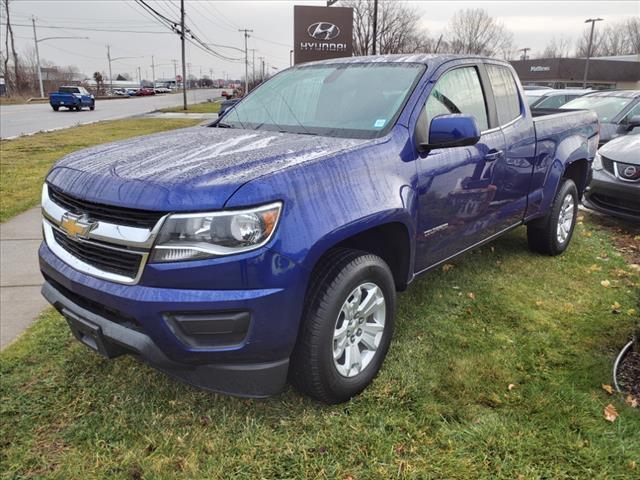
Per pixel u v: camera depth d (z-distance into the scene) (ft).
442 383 9.64
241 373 7.69
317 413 8.83
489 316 12.48
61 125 75.41
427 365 10.23
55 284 9.02
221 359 7.57
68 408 8.93
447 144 9.85
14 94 207.41
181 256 7.16
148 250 7.25
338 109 11.05
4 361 10.29
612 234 20.34
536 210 15.10
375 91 11.03
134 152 9.17
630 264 16.67
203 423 8.61
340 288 8.29
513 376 9.88
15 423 8.55
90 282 7.83
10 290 14.29
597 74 180.55
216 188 7.23
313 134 10.39
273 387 7.97
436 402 9.11
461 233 11.75
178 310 7.21
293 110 11.72
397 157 9.54
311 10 84.23
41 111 115.75
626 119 29.01
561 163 15.62
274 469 7.65
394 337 11.34
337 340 8.70
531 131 14.17
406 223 9.50
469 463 7.74
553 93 39.50
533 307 13.05
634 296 13.82
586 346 11.07
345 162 8.61
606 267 16.19
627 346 10.57
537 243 16.70
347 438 8.25
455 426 8.50
